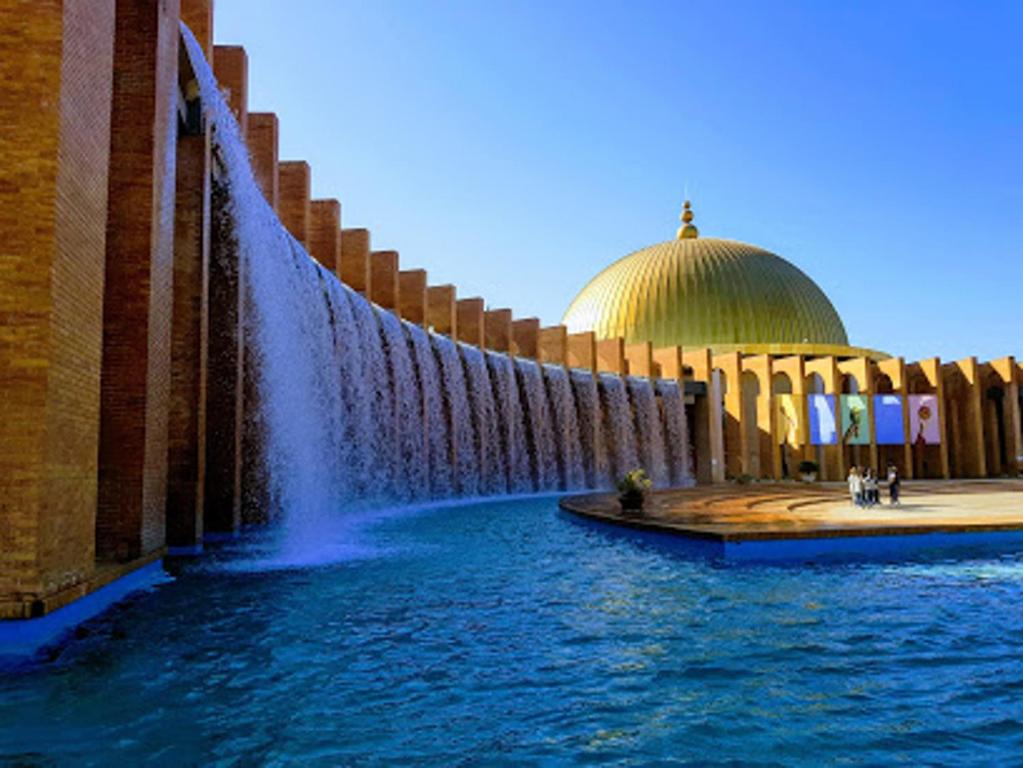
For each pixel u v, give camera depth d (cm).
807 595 757
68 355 566
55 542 545
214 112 1106
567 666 511
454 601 709
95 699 432
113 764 346
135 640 555
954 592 777
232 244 1174
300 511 1401
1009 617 666
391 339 1981
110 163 813
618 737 391
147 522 802
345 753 364
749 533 985
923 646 571
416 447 2072
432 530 1329
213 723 399
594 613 667
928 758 369
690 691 465
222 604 679
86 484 609
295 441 1404
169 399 979
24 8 544
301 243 1717
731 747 380
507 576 846
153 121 825
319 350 1555
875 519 1205
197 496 993
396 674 487
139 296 802
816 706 441
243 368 1253
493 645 559
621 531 1216
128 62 830
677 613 671
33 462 519
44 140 537
